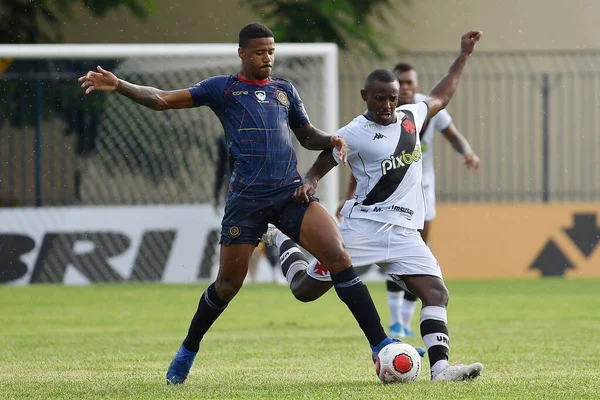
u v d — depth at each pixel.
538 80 73.94
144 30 72.19
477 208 59.91
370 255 22.61
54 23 70.12
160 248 55.16
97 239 54.94
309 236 21.19
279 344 30.91
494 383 20.83
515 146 73.12
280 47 53.34
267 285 56.12
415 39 76.44
